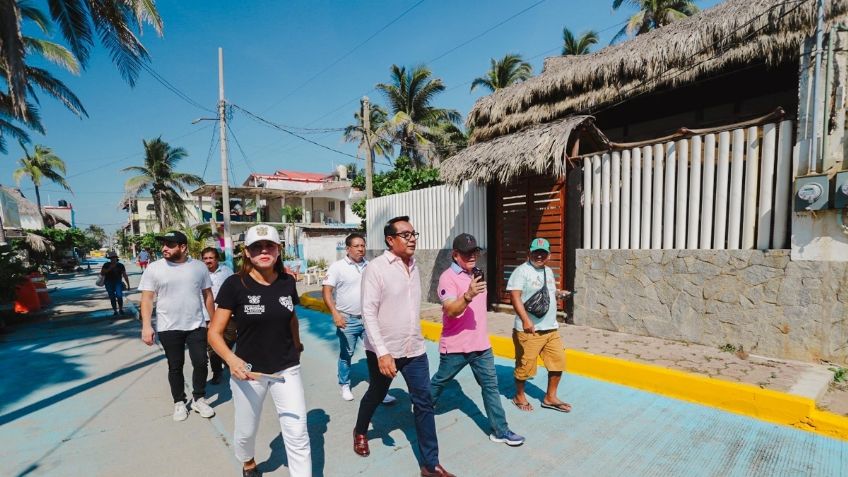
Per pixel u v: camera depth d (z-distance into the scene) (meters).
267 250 2.42
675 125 8.92
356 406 3.97
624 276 5.64
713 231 4.92
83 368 5.43
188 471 2.92
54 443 3.34
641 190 5.52
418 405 2.70
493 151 6.26
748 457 2.84
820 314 4.16
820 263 4.14
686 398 3.80
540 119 8.40
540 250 3.46
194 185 36.31
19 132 18.05
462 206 8.48
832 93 4.09
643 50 7.15
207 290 4.04
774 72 6.92
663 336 5.28
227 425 3.65
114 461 3.06
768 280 4.46
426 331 6.51
